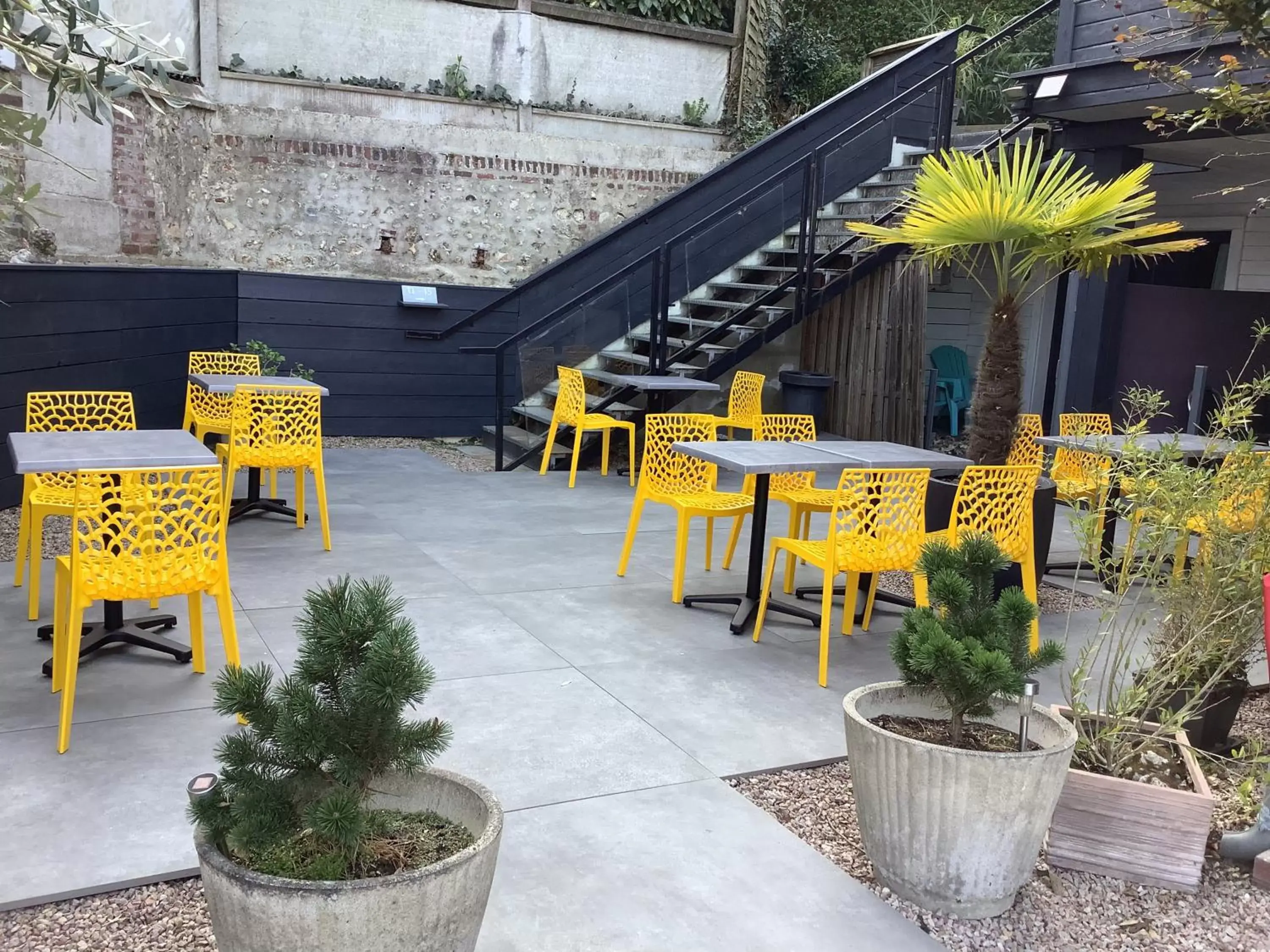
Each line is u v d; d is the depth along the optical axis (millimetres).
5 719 3023
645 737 3133
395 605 1771
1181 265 10172
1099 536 3029
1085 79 6617
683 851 2471
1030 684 2199
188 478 3525
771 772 2959
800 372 9898
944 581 2416
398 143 8906
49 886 2168
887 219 8242
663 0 10305
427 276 9219
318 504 5844
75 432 3795
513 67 9609
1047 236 4555
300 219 8688
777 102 11938
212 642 3773
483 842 1632
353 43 9000
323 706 1659
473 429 9453
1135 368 8586
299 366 8406
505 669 3670
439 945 1588
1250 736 3338
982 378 4949
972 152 8156
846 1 13297
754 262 9016
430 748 1690
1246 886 2488
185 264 8203
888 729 2465
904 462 4035
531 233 9570
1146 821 2443
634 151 9867
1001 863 2199
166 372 7355
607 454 7844
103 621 3781
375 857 1660
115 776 2693
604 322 8391
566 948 2064
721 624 4355
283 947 1500
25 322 5680
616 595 4703
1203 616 2764
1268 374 3330
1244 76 5723
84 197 7062
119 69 2941
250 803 1556
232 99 8492
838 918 2225
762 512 4379
